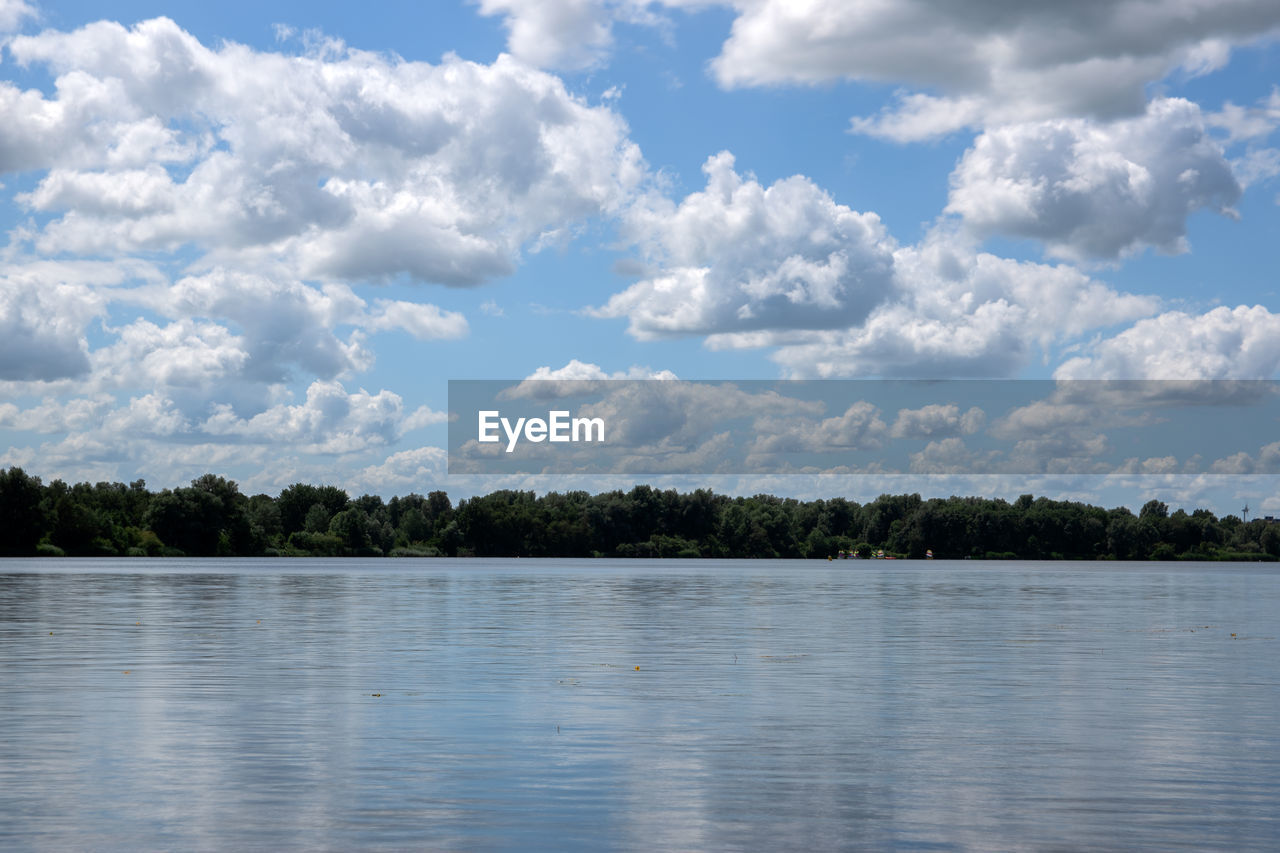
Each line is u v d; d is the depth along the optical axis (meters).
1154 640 39.56
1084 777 16.25
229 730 19.73
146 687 25.28
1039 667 30.33
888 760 17.38
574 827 13.45
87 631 41.22
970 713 22.00
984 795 15.14
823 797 15.00
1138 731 20.03
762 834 13.18
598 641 38.00
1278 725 20.72
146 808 14.22
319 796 14.89
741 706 22.78
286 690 24.88
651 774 16.31
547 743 18.66
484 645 36.22
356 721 20.72
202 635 39.59
